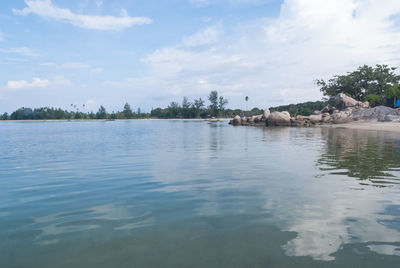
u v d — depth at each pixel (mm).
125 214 4207
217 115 143375
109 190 5699
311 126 39938
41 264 2734
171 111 158250
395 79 58500
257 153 11445
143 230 3561
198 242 3180
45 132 35000
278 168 7914
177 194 5316
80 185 6180
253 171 7531
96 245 3139
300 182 6137
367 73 59344
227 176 6926
